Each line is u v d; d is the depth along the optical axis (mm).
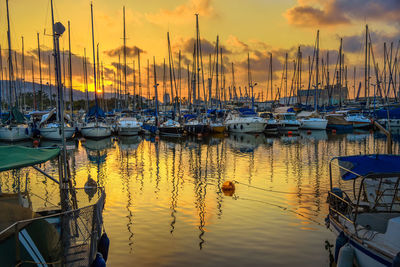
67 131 42844
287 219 12945
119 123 49375
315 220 12828
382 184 10508
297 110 65250
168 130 48312
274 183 18734
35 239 7477
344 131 54125
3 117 44969
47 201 14711
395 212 10141
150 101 84312
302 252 10219
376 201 10258
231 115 54594
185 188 17844
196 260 9742
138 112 67938
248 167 23656
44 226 7816
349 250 8609
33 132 43656
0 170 7871
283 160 26500
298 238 11203
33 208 11805
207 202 15250
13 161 8477
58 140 42406
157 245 10734
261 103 81562
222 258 9859
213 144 38344
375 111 54438
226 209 14219
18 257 6738
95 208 8344
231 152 31469
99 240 9023
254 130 50812
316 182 18828
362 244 8266
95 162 26469
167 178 20328
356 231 8664
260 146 35969
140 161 26812
